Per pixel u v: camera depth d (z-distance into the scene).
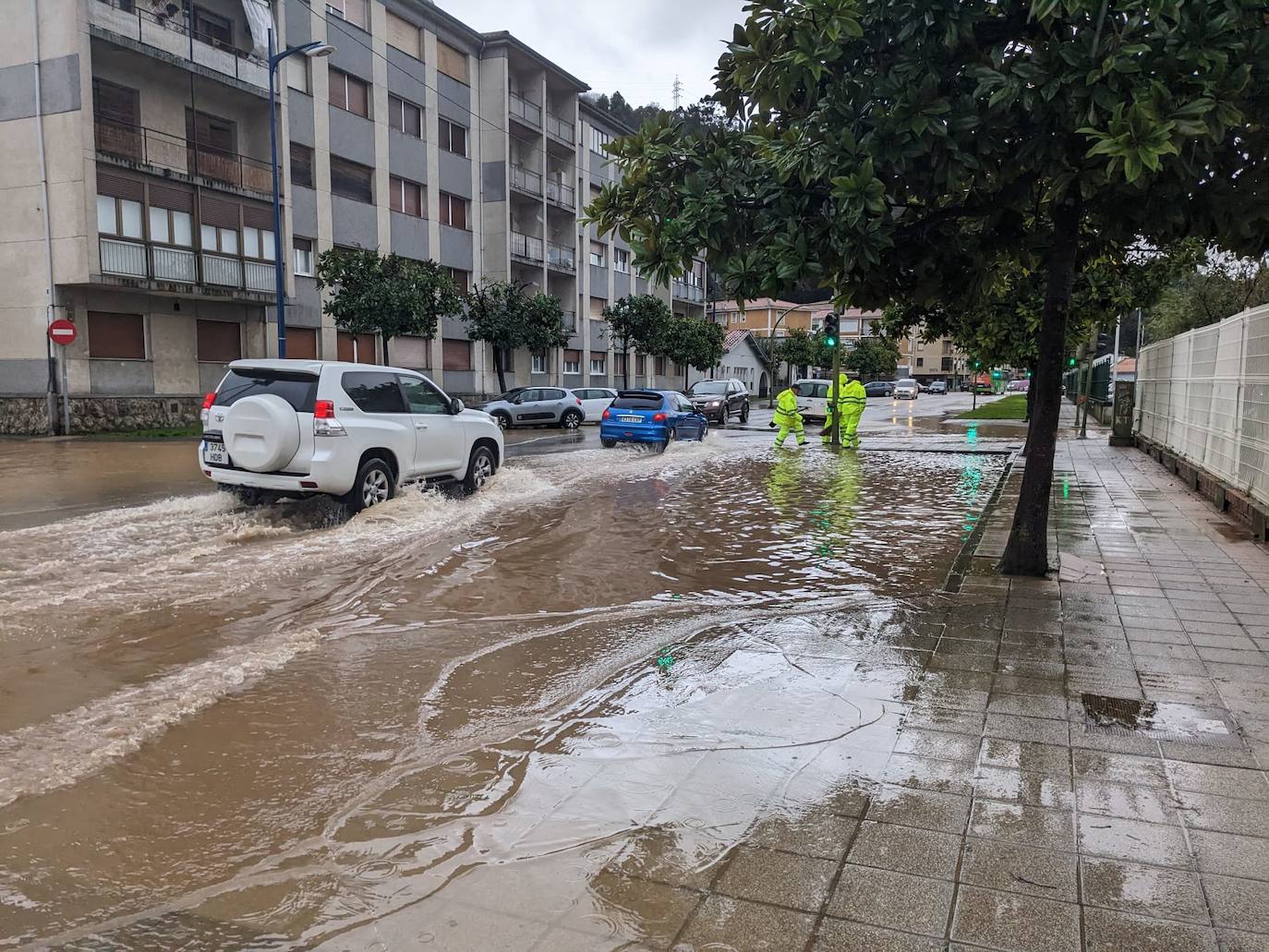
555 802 3.24
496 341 34.44
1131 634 5.34
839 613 5.90
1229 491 10.09
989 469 15.92
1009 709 4.14
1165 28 4.74
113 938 2.44
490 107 37.06
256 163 25.97
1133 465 15.75
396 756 3.64
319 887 2.69
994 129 5.47
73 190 21.42
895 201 6.33
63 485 11.95
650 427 19.78
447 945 2.40
